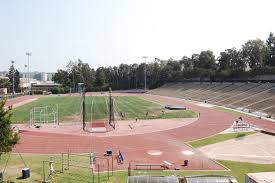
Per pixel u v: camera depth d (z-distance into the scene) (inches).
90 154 1704.0
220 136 2202.3
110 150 1750.7
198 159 1633.9
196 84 6323.8
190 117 3154.5
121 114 3341.5
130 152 1806.1
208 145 1946.4
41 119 3051.2
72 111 3651.6
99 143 2038.6
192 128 2549.2
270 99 3617.1
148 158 1672.0
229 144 1957.4
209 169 1451.8
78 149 1872.5
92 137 2225.6
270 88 4062.5
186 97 5457.7
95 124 2765.7
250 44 5674.2
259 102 3681.1
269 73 4817.9
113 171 1429.6
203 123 2787.9
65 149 1870.1
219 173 1378.0
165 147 1918.1
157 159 1651.1
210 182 1002.1
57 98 5565.9
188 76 7071.9
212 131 2404.0
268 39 5659.5
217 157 1665.8
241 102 3983.8
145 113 3474.4
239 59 5831.7
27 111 3631.9
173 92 6314.0
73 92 7588.6
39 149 1863.9
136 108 3934.5
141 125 2714.1
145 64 7642.7
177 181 1045.8
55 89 7244.1
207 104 4419.3
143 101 4889.3
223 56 6141.7
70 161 1587.1
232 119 2989.7
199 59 7066.9
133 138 2188.7
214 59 6840.6
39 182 1277.1
